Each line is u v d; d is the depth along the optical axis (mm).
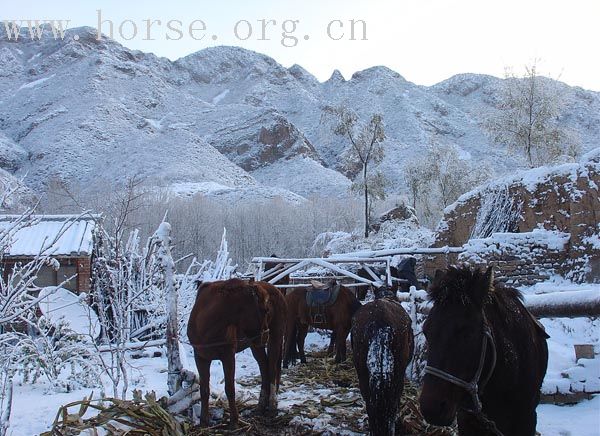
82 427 6254
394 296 8852
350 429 7715
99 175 156000
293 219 85062
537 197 19406
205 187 133500
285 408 8664
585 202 16438
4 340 8742
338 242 38625
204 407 7676
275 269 16219
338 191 167375
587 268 15781
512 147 35219
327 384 10789
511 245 17562
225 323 7766
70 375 11531
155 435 6469
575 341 10992
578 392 8164
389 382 6812
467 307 4426
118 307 8922
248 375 12375
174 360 7953
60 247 21312
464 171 50312
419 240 32438
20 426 7984
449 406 4266
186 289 15531
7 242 8141
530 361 4824
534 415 4910
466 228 24016
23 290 7906
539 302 7723
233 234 79688
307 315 12562
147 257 12742
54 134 191000
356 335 7316
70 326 12070
